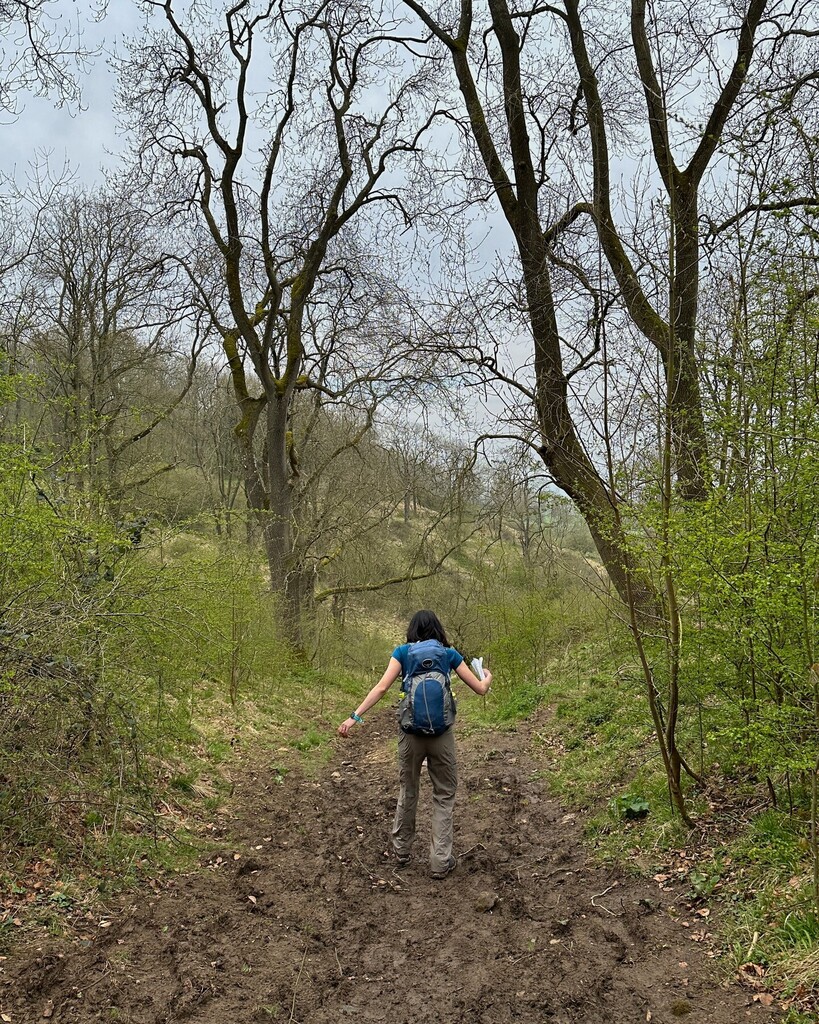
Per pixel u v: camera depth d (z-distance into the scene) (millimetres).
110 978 3783
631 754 6930
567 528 12039
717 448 5035
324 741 10578
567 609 12906
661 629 5535
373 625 24828
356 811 7145
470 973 4047
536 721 9977
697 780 5562
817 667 3535
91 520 6035
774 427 4336
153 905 4652
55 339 18797
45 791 4926
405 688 5508
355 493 22500
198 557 8375
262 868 5504
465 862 5668
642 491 5246
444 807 5523
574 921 4512
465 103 11883
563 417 9594
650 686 5230
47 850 4812
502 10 10859
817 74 6676
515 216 10898
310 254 18578
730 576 4270
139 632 5715
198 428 26688
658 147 8875
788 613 3943
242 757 8695
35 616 4660
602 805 6246
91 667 4809
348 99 17172
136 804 5500
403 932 4574
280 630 15188
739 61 8430
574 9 10477
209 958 4113
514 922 4613
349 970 4125
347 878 5414
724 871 4543
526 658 12242
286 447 20828
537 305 10008
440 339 12125
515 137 10727
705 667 5039
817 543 3859
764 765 4152
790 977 3492
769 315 4496
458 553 21609
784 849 4207
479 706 12320
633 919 4402
